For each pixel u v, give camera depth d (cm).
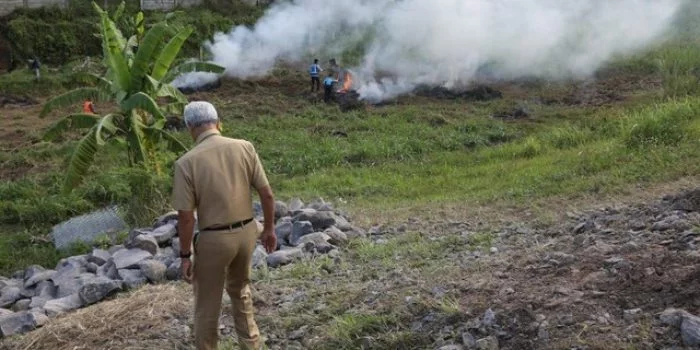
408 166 1582
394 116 2048
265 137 1872
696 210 714
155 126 1362
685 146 1148
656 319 465
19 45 2686
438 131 1870
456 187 1315
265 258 803
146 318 643
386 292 614
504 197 1098
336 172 1570
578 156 1298
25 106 2334
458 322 524
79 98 1351
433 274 652
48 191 1531
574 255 593
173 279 815
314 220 935
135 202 1265
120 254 891
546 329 482
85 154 1241
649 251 561
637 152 1194
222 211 485
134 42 1401
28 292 895
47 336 640
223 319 619
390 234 923
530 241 762
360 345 532
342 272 739
